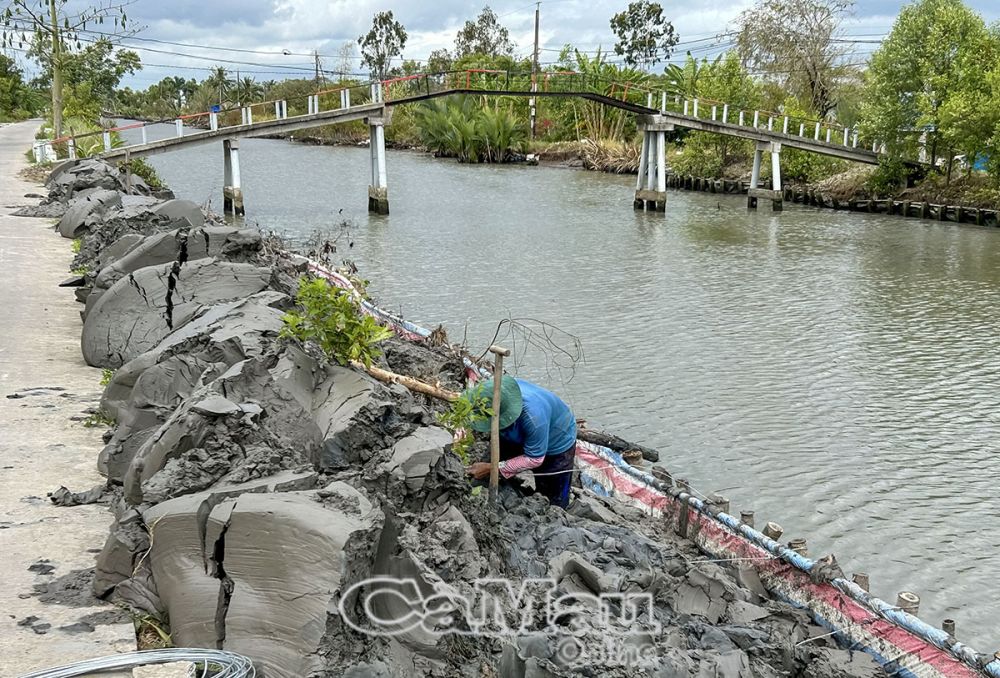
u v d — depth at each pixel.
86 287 10.13
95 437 6.58
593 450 8.76
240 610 3.88
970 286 21.48
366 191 39.00
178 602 4.08
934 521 9.64
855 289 20.89
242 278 8.37
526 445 6.47
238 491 4.36
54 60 30.86
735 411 12.53
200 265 8.35
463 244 25.84
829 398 13.17
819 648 5.79
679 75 54.47
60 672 3.63
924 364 14.95
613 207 36.72
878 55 38.34
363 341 5.82
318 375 5.60
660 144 35.66
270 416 5.06
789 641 5.62
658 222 32.66
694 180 47.56
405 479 4.87
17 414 6.95
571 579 5.29
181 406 5.19
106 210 15.21
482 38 101.06
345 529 3.88
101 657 3.93
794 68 54.31
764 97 51.75
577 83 52.81
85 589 4.55
